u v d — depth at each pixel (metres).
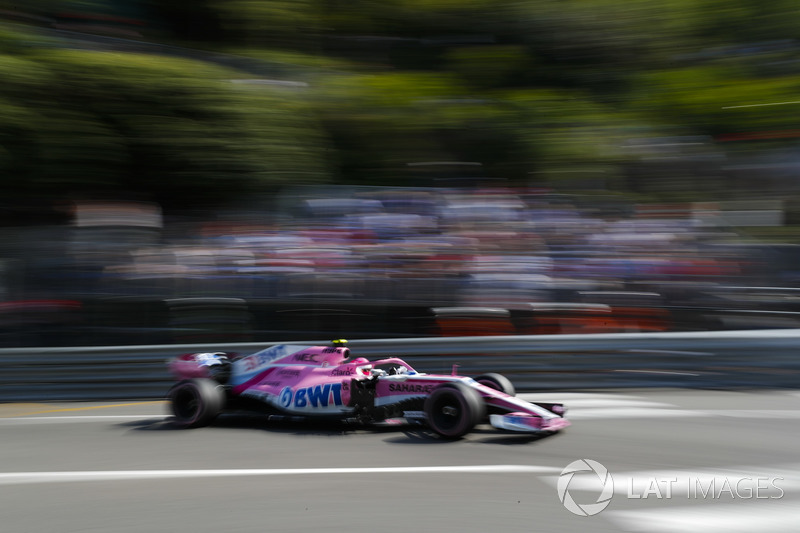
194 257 11.02
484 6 22.81
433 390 6.78
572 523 4.40
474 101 20.16
